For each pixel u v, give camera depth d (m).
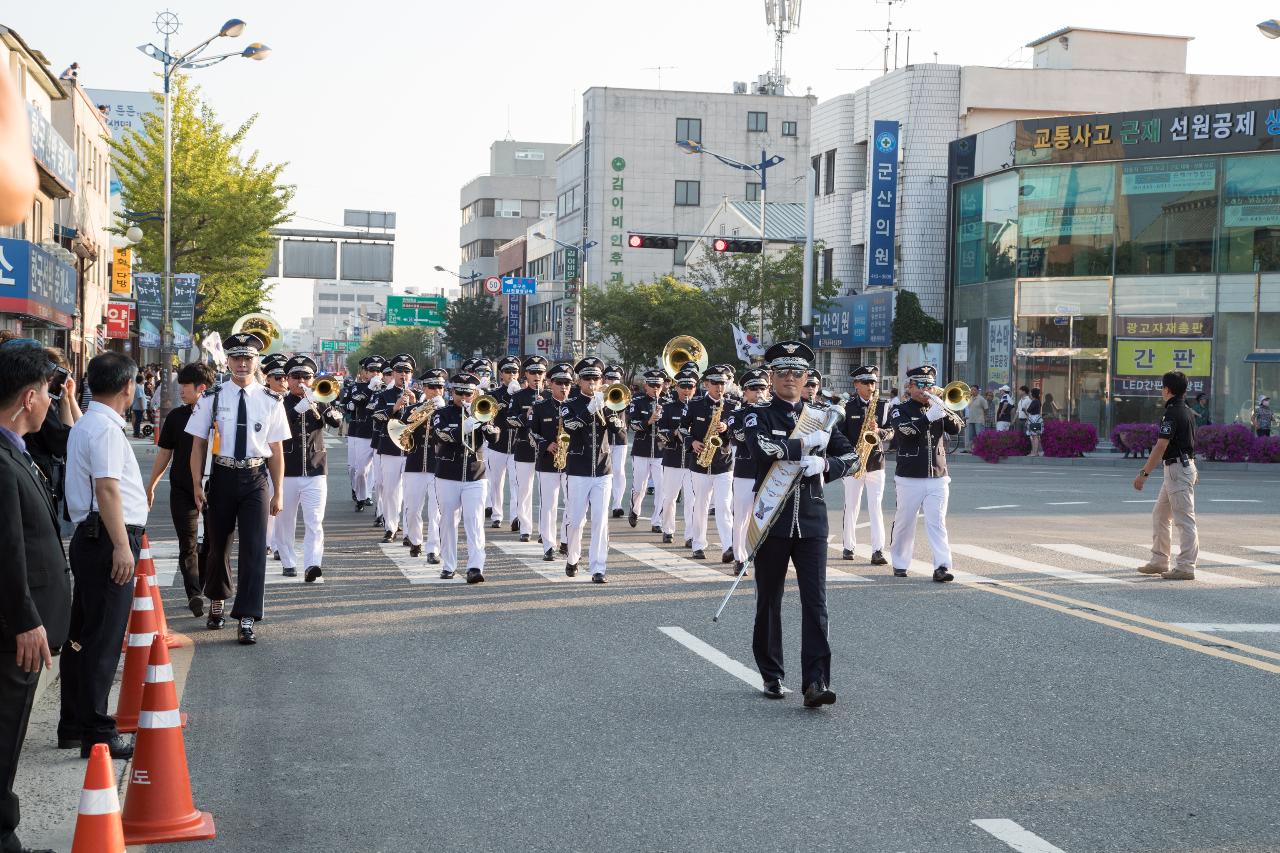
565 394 14.65
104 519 6.60
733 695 7.99
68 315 35.19
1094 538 16.69
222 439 9.66
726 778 6.25
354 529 17.33
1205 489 24.95
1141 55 51.12
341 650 9.35
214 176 44.50
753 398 13.98
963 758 6.60
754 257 47.56
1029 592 12.15
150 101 66.88
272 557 14.31
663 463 16.59
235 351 9.73
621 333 52.81
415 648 9.42
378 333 141.50
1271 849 5.25
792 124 88.50
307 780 6.22
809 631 7.70
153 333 40.12
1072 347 40.94
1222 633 10.08
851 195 53.09
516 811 5.75
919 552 15.27
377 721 7.35
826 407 8.02
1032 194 41.50
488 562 14.34
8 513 4.80
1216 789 6.07
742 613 10.94
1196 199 38.75
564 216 95.19
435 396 14.35
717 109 87.69
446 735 7.05
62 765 6.44
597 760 6.57
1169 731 7.13
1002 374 42.69
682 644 9.58
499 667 8.77
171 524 17.11
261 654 9.21
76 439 6.71
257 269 50.59
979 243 44.25
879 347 49.38
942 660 9.02
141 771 5.41
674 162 87.38
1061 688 8.16
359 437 19.62
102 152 50.59
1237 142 37.94
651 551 15.52
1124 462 33.50
